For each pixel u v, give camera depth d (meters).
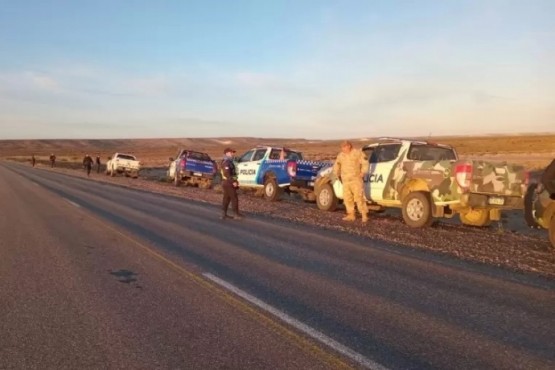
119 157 43.16
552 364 4.53
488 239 11.80
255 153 22.30
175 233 11.80
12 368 4.30
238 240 10.98
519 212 19.64
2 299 6.33
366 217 14.62
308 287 7.05
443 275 8.02
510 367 4.44
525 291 7.13
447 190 12.85
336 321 5.59
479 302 6.49
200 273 7.78
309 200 20.77
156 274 7.70
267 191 21.02
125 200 20.33
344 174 14.69
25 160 117.75
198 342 4.91
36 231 11.85
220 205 18.95
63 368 4.31
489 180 12.65
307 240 11.17
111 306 6.07
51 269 7.99
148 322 5.49
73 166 76.25
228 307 6.05
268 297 6.50
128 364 4.39
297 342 4.93
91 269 8.01
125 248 9.83
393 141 14.86
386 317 5.78
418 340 5.05
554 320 5.82
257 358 4.53
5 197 20.62
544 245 11.16
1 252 9.31
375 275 7.89
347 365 4.40
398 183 14.20
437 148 14.74
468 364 4.48
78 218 14.36
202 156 30.92
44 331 5.20
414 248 10.48
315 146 127.69
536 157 54.31
